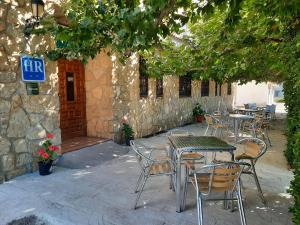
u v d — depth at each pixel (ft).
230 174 8.08
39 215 9.08
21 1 12.51
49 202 10.07
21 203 9.96
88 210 9.48
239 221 8.89
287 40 9.04
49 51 13.42
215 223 8.74
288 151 15.47
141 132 23.77
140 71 23.21
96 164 15.10
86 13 7.32
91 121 20.53
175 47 15.11
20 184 11.85
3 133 12.07
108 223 8.62
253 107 38.29
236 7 7.36
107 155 16.74
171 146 11.12
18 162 12.83
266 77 25.36
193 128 30.01
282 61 10.80
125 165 14.99
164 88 27.53
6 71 12.08
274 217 9.20
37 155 13.71
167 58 15.60
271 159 16.98
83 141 18.57
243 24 10.96
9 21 12.09
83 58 8.30
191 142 10.61
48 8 13.37
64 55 13.03
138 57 22.50
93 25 6.85
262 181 12.77
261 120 22.15
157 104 26.32
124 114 20.99
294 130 13.33
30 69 13.07
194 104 34.94
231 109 50.14
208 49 12.91
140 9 6.13
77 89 19.88
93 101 20.29
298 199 7.71
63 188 11.45
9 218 8.87
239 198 8.36
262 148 10.91
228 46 12.26
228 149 9.64
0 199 10.28
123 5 6.70
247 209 9.79
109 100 19.57
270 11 8.25
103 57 19.30
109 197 10.59
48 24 8.57
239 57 13.57
